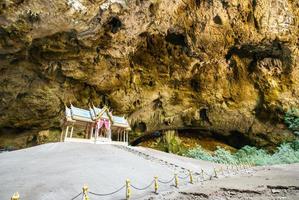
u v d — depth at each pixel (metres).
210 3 18.09
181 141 27.31
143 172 10.27
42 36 15.17
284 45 21.39
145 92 22.64
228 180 10.35
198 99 24.50
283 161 20.34
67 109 16.48
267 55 22.97
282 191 7.62
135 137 24.81
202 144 28.12
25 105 18.97
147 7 16.17
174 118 25.33
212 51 21.14
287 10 19.36
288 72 22.94
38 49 16.30
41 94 18.91
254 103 24.42
